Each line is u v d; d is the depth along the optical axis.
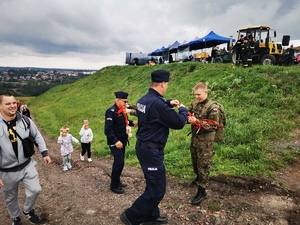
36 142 3.61
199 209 3.84
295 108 7.42
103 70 31.70
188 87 12.65
